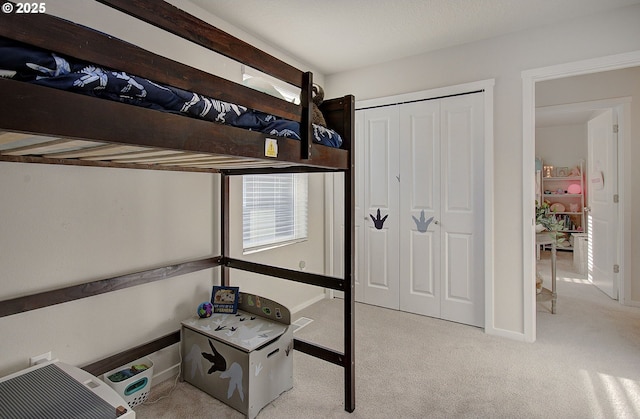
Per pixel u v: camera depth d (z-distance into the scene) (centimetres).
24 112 68
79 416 116
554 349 247
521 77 261
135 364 194
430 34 267
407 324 294
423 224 313
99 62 82
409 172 319
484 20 246
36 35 72
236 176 256
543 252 636
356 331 279
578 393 192
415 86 311
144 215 196
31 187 152
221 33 115
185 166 204
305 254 339
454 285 299
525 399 187
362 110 343
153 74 94
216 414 174
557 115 559
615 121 353
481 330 281
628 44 228
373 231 342
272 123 133
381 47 292
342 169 180
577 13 236
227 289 221
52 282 158
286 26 253
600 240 393
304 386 200
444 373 214
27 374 139
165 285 208
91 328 173
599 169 394
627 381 204
